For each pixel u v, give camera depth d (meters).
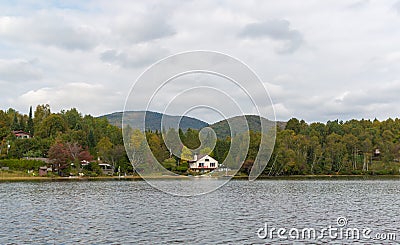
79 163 93.19
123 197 47.81
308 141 105.81
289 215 32.88
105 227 27.25
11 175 88.31
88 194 52.06
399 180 91.62
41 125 125.31
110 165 93.62
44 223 28.95
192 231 25.81
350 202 43.62
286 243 22.72
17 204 41.34
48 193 54.03
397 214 34.09
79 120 135.12
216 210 35.78
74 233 25.28
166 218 31.06
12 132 122.06
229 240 23.39
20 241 23.20
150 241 23.14
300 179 93.50
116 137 101.19
